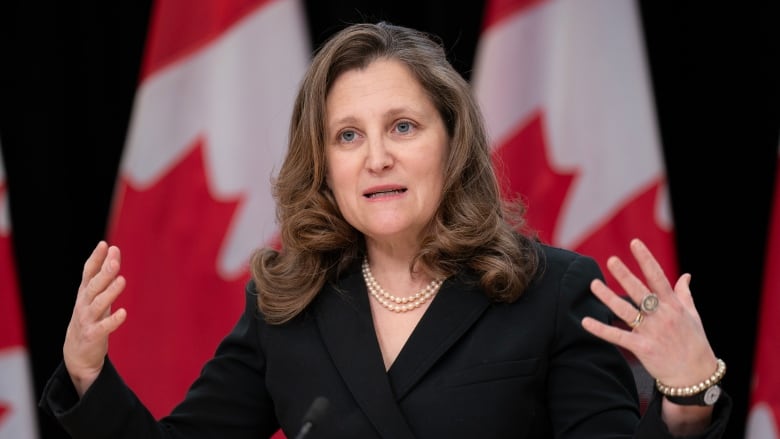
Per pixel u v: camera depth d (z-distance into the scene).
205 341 12.20
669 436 5.64
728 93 12.74
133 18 13.61
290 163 7.39
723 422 5.68
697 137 12.87
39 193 13.62
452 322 6.85
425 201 6.92
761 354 11.43
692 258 12.90
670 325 5.58
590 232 11.84
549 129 11.99
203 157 12.38
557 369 6.78
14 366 12.64
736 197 12.74
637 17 11.97
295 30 12.55
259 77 12.47
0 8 13.62
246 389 7.35
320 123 7.08
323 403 5.90
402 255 7.23
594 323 5.64
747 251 12.69
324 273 7.25
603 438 6.37
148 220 12.30
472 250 7.03
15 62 13.62
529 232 7.55
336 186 7.05
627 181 11.84
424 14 13.26
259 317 7.36
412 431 6.56
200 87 12.47
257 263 7.49
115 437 6.61
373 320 7.07
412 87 6.97
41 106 13.61
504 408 6.57
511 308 6.88
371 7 13.23
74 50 13.67
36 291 13.66
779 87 12.48
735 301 12.75
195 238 12.30
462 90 7.12
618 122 11.91
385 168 6.84
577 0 12.00
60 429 13.70
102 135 13.66
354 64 7.05
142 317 12.21
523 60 12.13
